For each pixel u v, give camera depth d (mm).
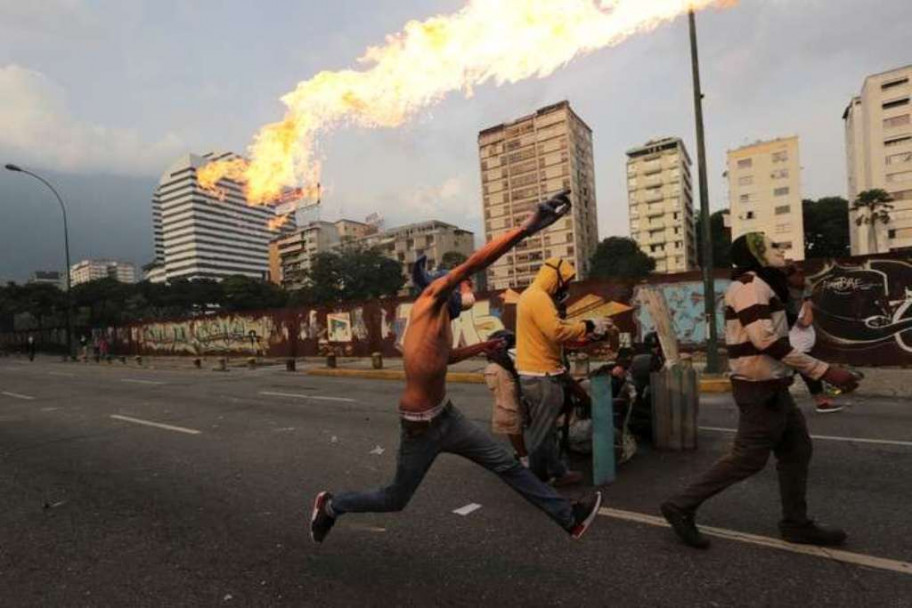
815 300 11617
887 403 7973
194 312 78875
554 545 3787
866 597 2953
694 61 11664
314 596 3281
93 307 60188
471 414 8758
